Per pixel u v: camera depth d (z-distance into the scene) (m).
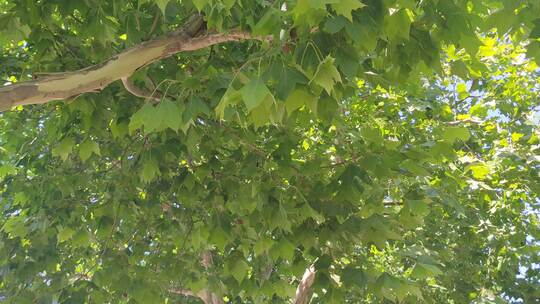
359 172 3.96
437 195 4.62
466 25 2.82
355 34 2.55
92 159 5.69
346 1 2.22
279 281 5.27
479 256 8.66
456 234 8.17
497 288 9.23
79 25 4.74
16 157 7.14
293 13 2.55
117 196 5.49
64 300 5.50
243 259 5.06
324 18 2.72
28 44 5.70
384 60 3.37
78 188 6.23
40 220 5.69
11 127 6.69
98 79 3.67
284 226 4.44
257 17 3.41
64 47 4.60
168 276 5.67
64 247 6.66
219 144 5.17
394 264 8.19
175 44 3.89
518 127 7.77
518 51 7.39
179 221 5.91
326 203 4.42
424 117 7.15
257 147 5.11
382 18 2.63
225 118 3.36
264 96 2.25
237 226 5.41
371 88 7.03
